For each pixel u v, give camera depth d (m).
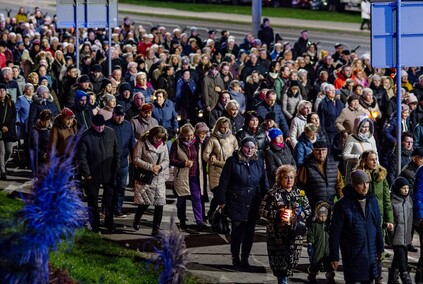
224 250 28.64
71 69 42.97
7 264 14.38
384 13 28.14
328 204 24.86
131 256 26.86
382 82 43.56
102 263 25.61
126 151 32.16
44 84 40.59
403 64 28.34
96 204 29.59
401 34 28.14
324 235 24.80
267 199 24.39
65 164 15.21
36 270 14.51
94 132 29.38
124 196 34.00
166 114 37.47
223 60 55.38
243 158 26.45
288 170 24.36
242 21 107.00
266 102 37.34
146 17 111.06
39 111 36.56
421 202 24.59
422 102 39.91
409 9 28.08
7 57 58.09
